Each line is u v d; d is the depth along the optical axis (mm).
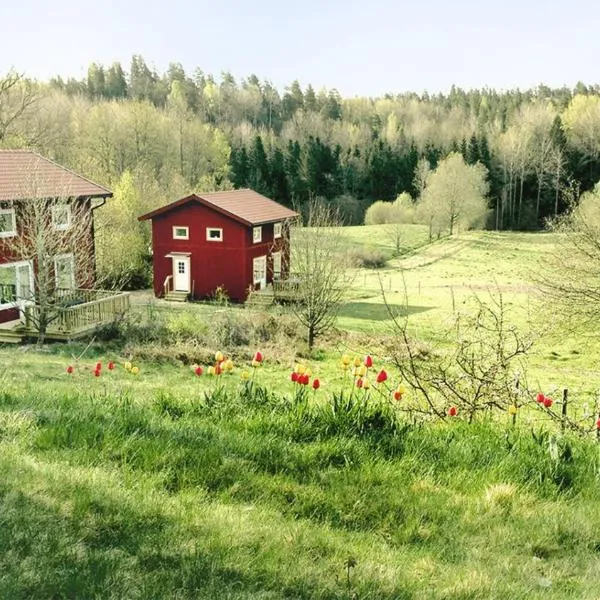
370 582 4254
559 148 96000
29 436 6402
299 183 102562
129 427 6781
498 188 97188
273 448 6395
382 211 93375
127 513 4848
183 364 20516
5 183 23969
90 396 8555
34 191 22312
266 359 22297
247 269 37250
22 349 20688
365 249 61750
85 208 27750
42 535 4398
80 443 6297
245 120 144750
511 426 7891
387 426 7270
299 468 6180
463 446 6965
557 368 23312
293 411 7523
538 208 93438
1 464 5496
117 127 75688
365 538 5066
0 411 7129
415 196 103812
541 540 5211
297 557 4520
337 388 17297
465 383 9453
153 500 5102
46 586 3828
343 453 6441
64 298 23391
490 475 6336
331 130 140750
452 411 8195
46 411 7270
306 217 94375
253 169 101375
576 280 20766
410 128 137375
